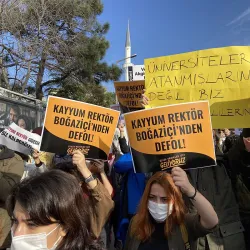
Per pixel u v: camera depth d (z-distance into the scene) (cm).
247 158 303
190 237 232
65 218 150
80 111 300
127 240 251
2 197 327
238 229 292
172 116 256
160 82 348
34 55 1825
